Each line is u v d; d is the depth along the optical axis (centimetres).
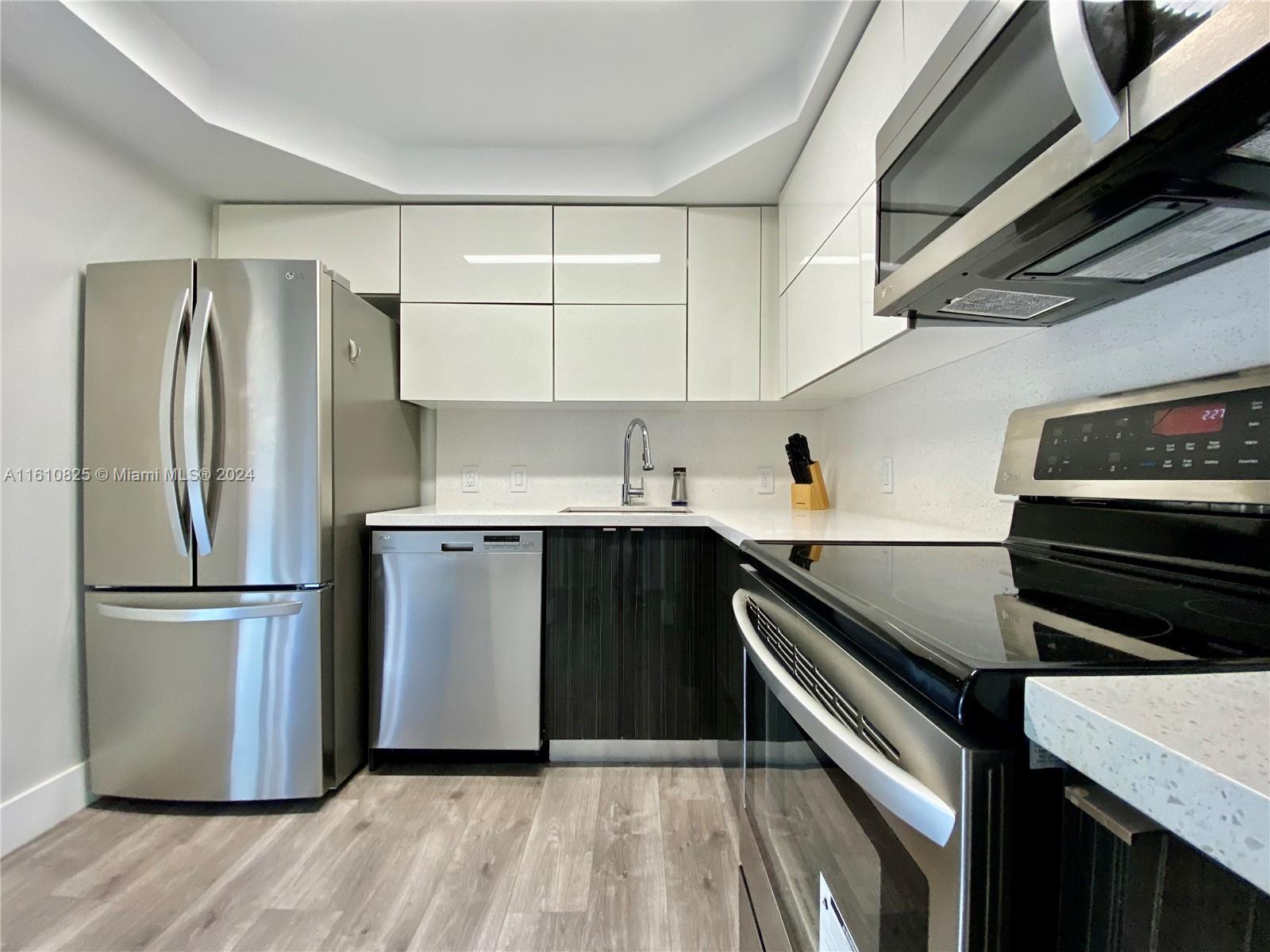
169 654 164
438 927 119
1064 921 35
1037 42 64
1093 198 59
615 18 150
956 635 48
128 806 166
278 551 164
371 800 167
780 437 252
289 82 177
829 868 62
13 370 150
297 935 117
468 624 186
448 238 217
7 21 133
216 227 218
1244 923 28
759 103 177
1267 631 50
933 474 152
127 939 116
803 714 58
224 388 162
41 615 156
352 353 184
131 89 156
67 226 163
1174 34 44
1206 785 25
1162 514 77
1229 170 53
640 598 189
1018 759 37
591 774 182
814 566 85
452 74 172
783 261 206
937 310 101
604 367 219
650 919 121
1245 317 74
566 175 212
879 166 108
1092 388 100
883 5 121
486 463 253
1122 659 41
